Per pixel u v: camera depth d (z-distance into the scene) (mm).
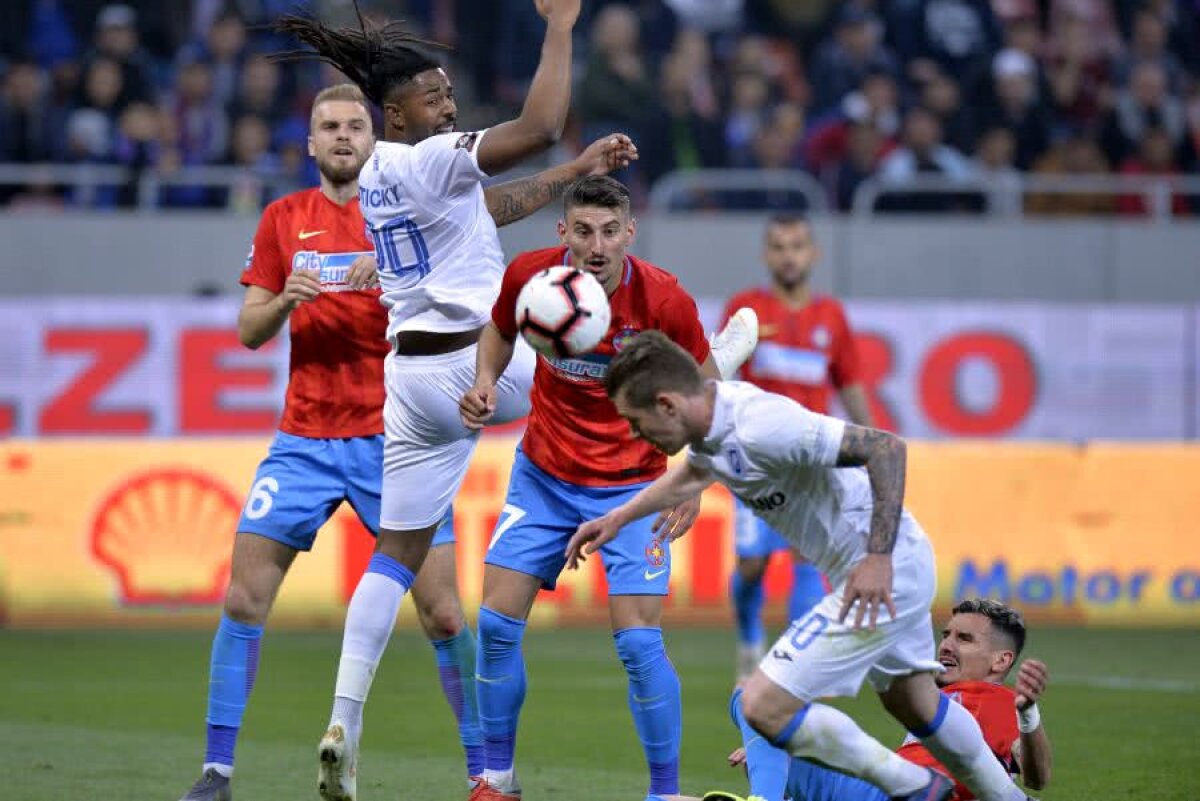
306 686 31438
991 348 46594
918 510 41125
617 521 16578
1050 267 48969
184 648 36562
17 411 44719
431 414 19156
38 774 22406
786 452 15914
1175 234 49250
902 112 53875
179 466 40406
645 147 51125
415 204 18688
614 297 18750
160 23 54406
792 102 55469
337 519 40188
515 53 55812
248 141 49688
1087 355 46938
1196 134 54906
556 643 37906
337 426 20984
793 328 32156
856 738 16438
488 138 18344
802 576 30500
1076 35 55250
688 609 40906
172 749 24578
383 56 19672
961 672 19125
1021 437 46719
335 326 20906
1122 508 41812
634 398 16000
